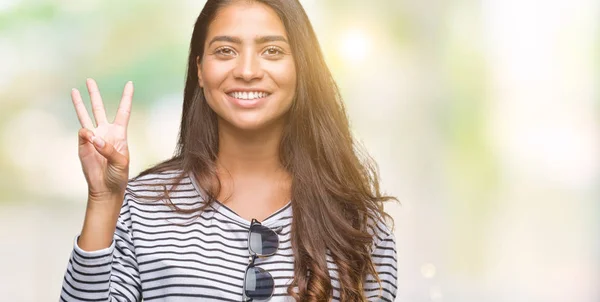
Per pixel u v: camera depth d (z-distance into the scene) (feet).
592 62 40.57
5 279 24.67
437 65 36.52
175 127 38.29
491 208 35.32
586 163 39.04
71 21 38.34
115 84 38.65
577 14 40.04
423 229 32.12
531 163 38.40
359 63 34.50
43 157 37.17
